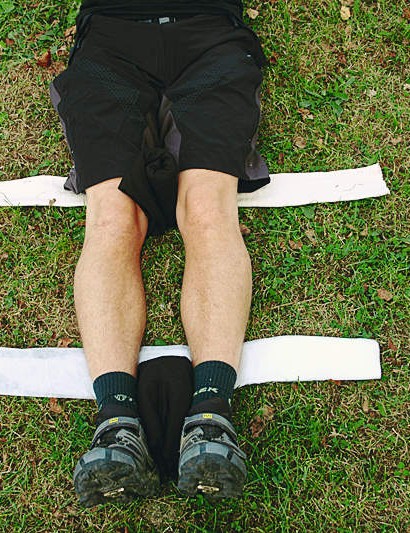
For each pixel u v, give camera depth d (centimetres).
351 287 253
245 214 265
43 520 225
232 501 224
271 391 238
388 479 226
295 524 221
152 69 244
